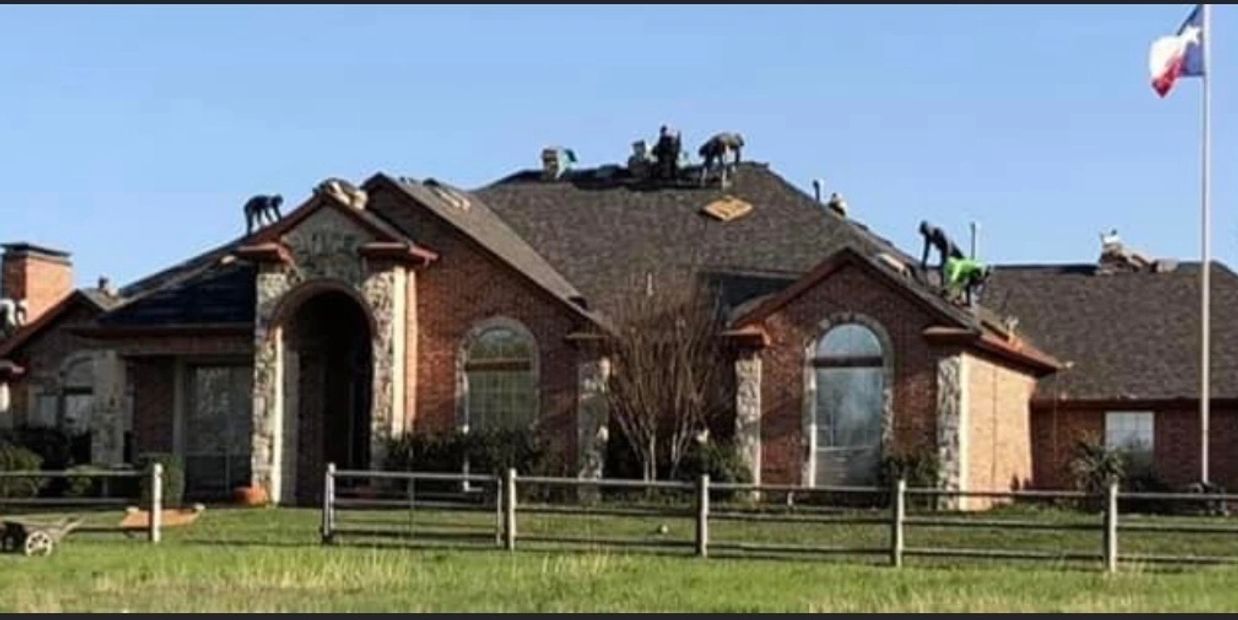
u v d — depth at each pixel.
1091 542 30.67
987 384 42.31
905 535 31.11
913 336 40.56
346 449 45.47
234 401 45.34
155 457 41.56
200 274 46.47
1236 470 45.31
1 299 54.62
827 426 40.94
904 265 43.59
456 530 32.16
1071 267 51.62
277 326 43.22
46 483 42.12
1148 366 46.59
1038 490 45.34
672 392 41.62
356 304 43.75
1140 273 50.53
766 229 47.22
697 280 44.31
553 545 30.73
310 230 43.31
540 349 42.84
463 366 43.25
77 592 22.38
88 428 47.88
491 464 41.47
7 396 48.78
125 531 32.75
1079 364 47.06
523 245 47.06
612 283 45.72
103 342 45.62
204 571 25.34
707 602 21.50
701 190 49.22
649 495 40.56
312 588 23.08
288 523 34.88
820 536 31.89
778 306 41.47
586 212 48.97
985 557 28.42
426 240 43.75
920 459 39.94
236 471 45.06
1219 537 30.48
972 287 42.84
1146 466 45.47
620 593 22.59
